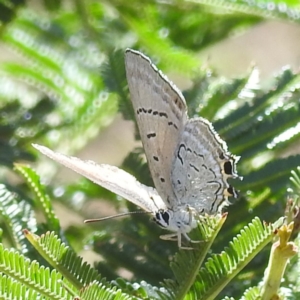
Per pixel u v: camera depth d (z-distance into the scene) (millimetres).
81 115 208
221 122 185
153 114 178
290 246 156
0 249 158
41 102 207
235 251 161
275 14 200
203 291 162
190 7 210
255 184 180
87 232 191
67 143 207
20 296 158
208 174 177
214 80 193
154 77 177
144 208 177
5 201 179
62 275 162
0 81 212
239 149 184
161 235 179
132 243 179
